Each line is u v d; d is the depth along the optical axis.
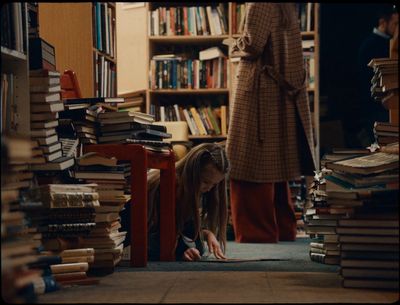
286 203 5.51
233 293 2.37
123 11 7.25
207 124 7.03
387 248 2.44
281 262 3.54
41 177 2.84
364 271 2.46
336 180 2.70
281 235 5.51
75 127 3.33
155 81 7.13
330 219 3.18
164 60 7.13
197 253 3.67
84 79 4.93
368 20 10.27
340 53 10.28
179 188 3.75
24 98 2.75
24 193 2.38
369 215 2.45
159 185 3.75
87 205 2.74
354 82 10.16
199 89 7.07
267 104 5.18
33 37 3.19
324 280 2.74
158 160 3.59
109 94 5.41
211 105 7.31
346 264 2.48
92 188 2.85
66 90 4.12
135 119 3.48
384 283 2.44
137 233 3.32
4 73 2.75
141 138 3.58
